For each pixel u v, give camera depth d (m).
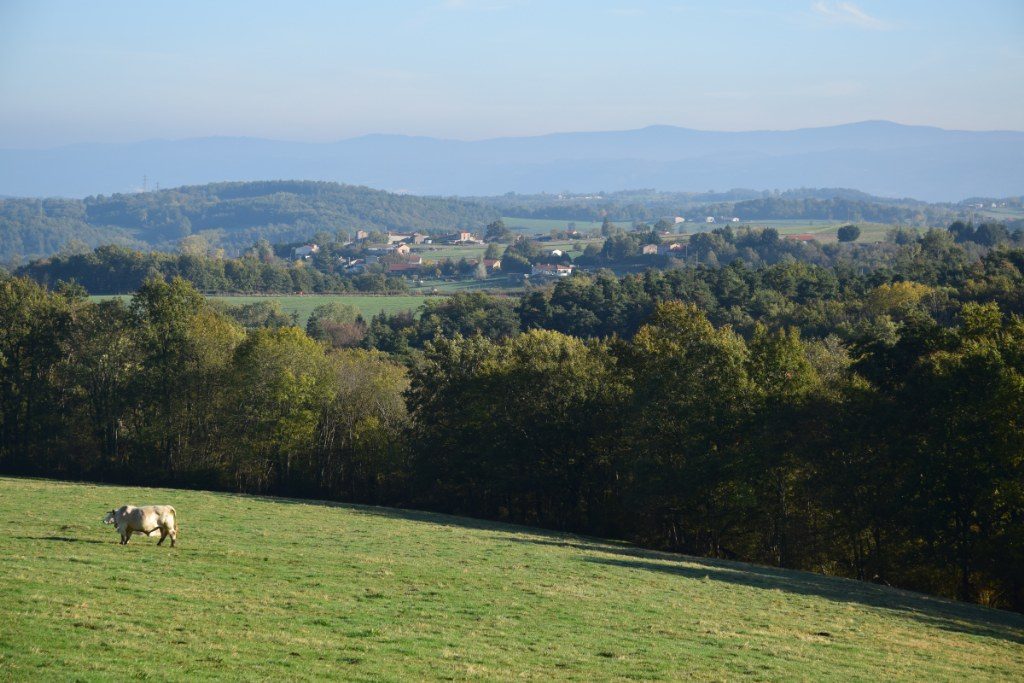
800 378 59.19
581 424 67.81
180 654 18.94
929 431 48.66
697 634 25.91
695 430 58.44
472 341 80.19
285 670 18.64
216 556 31.00
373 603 26.06
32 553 28.17
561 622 25.81
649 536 65.44
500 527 57.72
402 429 80.19
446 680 19.05
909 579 50.34
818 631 28.12
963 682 23.36
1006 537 43.06
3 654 17.59
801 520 55.72
